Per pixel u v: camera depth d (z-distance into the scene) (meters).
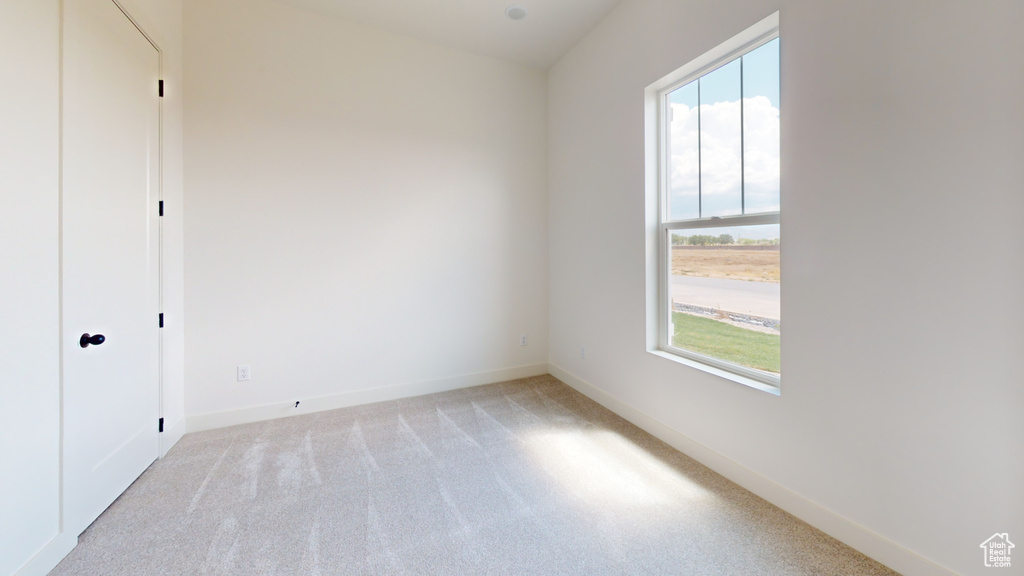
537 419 2.82
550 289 3.80
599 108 3.00
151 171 2.15
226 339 2.66
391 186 3.13
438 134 3.30
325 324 2.95
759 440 1.89
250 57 2.67
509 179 3.62
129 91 1.93
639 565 1.47
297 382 2.88
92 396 1.66
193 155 2.54
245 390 2.73
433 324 3.35
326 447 2.39
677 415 2.38
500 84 3.54
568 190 3.45
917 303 1.35
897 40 1.37
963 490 1.26
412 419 2.81
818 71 1.61
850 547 1.54
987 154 1.18
